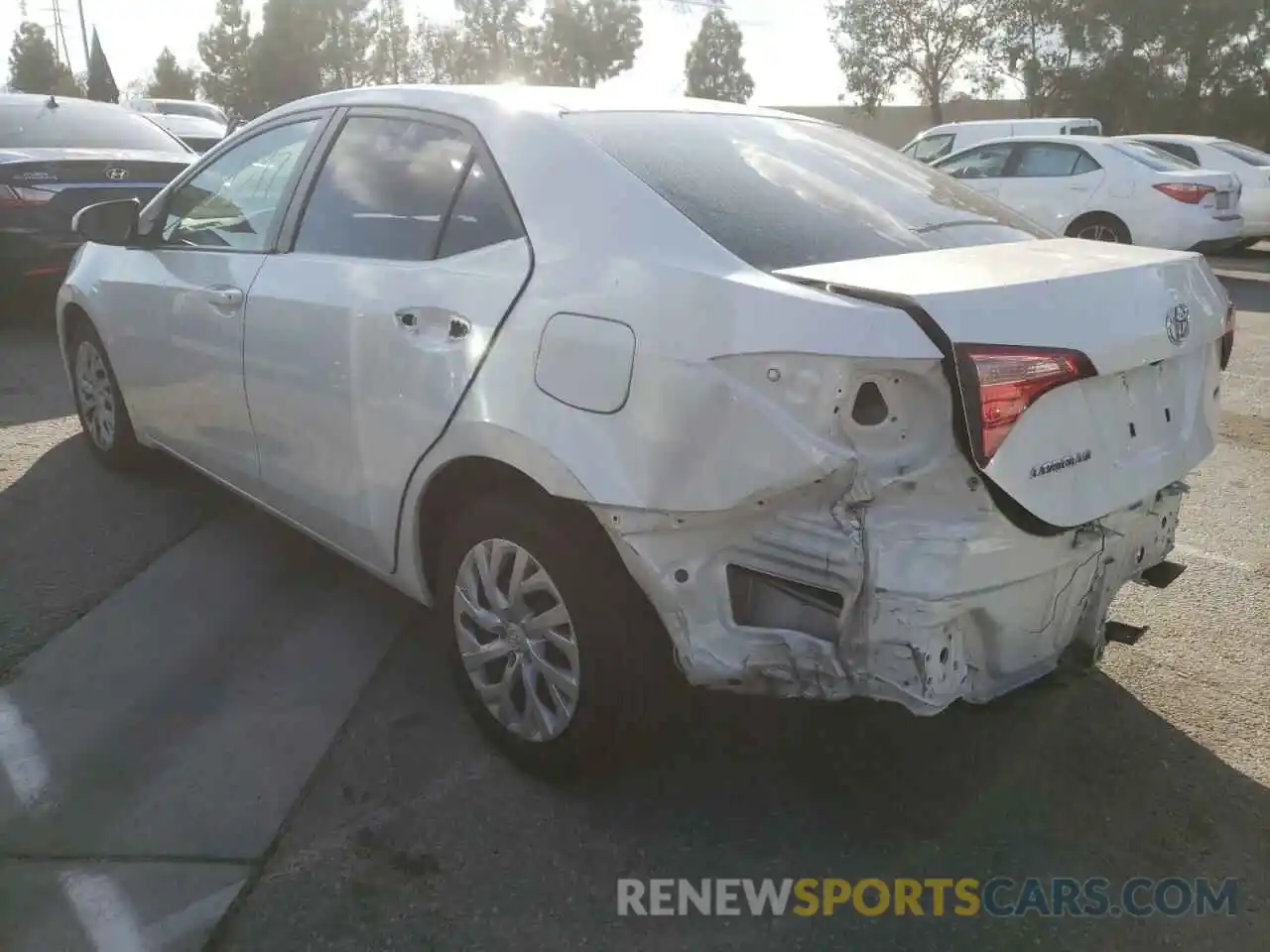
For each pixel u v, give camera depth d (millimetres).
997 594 2355
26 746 3016
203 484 5020
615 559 2658
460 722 3213
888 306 2252
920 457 2281
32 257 7504
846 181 3113
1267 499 5367
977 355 2221
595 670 2682
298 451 3496
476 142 3045
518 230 2830
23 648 3529
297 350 3383
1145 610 4070
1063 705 3393
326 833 2725
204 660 3500
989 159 13430
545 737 2859
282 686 3377
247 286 3637
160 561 4215
